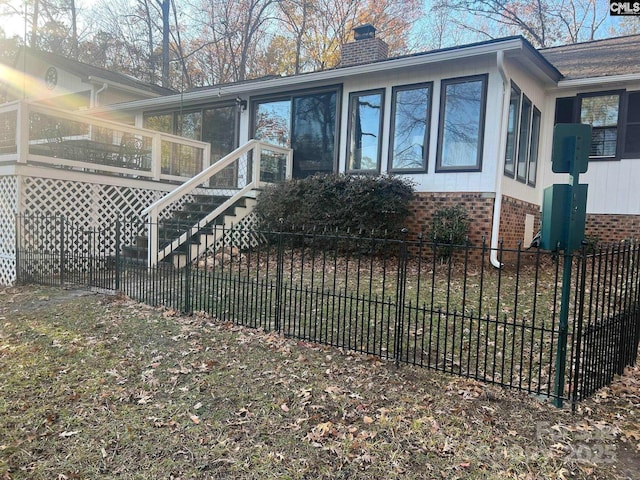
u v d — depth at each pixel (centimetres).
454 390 363
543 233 339
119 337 491
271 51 2733
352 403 341
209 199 1103
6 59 2075
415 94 969
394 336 448
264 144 1088
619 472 259
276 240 1014
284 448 285
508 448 283
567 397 344
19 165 800
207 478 256
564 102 1083
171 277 712
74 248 872
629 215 1004
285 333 494
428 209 949
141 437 297
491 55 850
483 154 884
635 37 1320
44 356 437
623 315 392
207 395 357
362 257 920
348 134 1067
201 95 1267
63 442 291
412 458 274
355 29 1284
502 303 606
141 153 1058
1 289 757
